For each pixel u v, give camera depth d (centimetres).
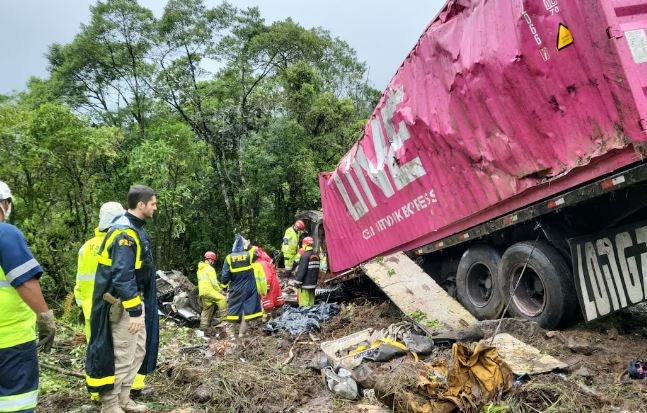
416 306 666
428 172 705
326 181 1038
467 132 610
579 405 388
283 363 586
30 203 1332
